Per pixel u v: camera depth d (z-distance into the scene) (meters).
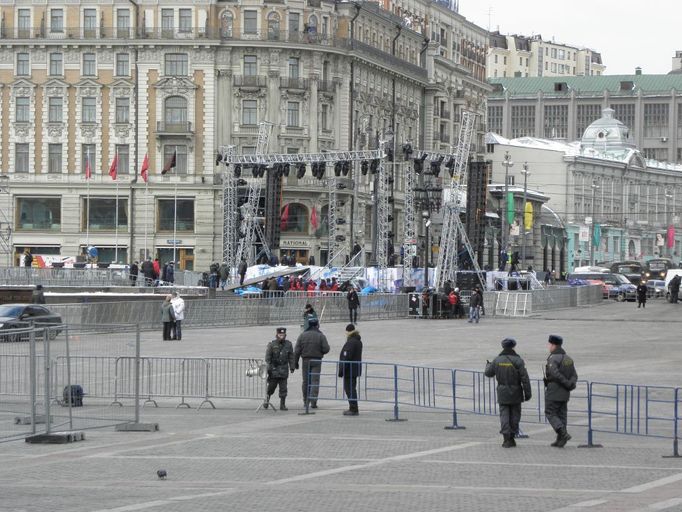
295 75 182.38
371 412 50.12
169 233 179.88
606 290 171.38
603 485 31.86
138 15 179.75
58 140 181.38
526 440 41.53
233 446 40.09
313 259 164.00
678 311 134.38
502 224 198.25
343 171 140.25
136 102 179.62
